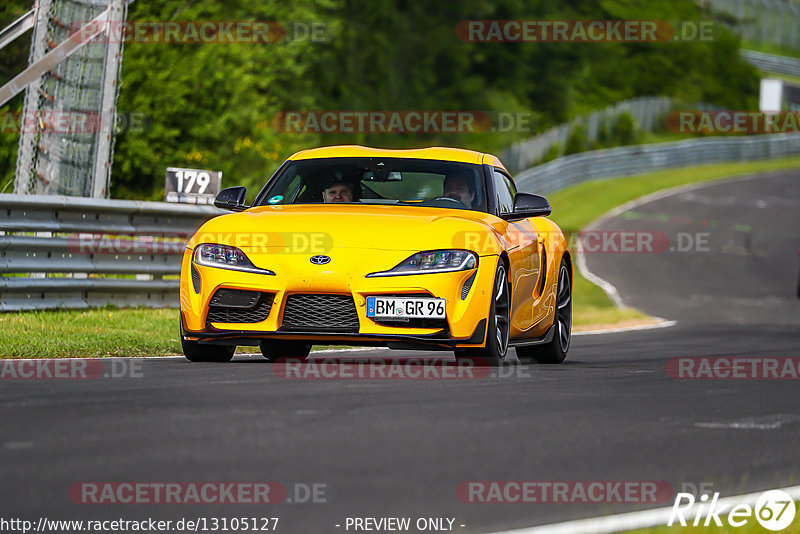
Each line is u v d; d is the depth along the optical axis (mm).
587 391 22766
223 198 28312
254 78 96500
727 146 199875
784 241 115000
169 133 89125
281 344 27922
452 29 156750
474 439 16062
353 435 15922
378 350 32938
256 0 100938
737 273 91938
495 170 30016
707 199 147375
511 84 175375
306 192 28500
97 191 45938
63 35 48469
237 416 17312
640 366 30406
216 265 25125
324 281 24438
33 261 37750
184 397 19500
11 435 15320
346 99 126375
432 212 27047
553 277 31031
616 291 76438
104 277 42688
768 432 18312
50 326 34094
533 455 15117
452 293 24688
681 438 17281
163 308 42625
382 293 24469
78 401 18797
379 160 29281
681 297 75062
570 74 186125
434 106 150000
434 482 13141
